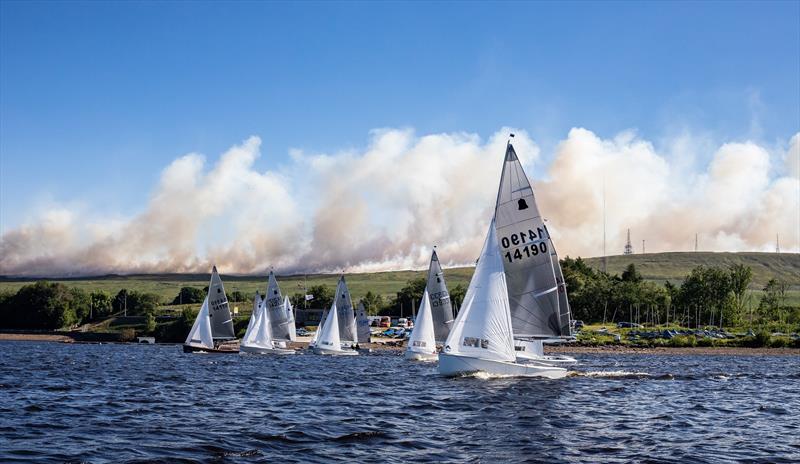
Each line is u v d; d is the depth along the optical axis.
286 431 30.70
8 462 24.05
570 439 29.14
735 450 27.47
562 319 57.34
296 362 88.50
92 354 114.44
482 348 51.66
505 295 51.53
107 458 24.89
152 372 68.62
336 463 24.30
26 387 51.22
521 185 53.16
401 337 172.12
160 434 29.83
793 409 41.53
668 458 25.64
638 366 88.69
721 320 197.75
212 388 51.34
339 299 119.62
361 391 48.66
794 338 152.88
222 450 26.39
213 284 107.75
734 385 57.69
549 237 53.78
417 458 25.20
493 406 39.06
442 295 94.12
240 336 185.50
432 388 48.62
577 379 55.84
